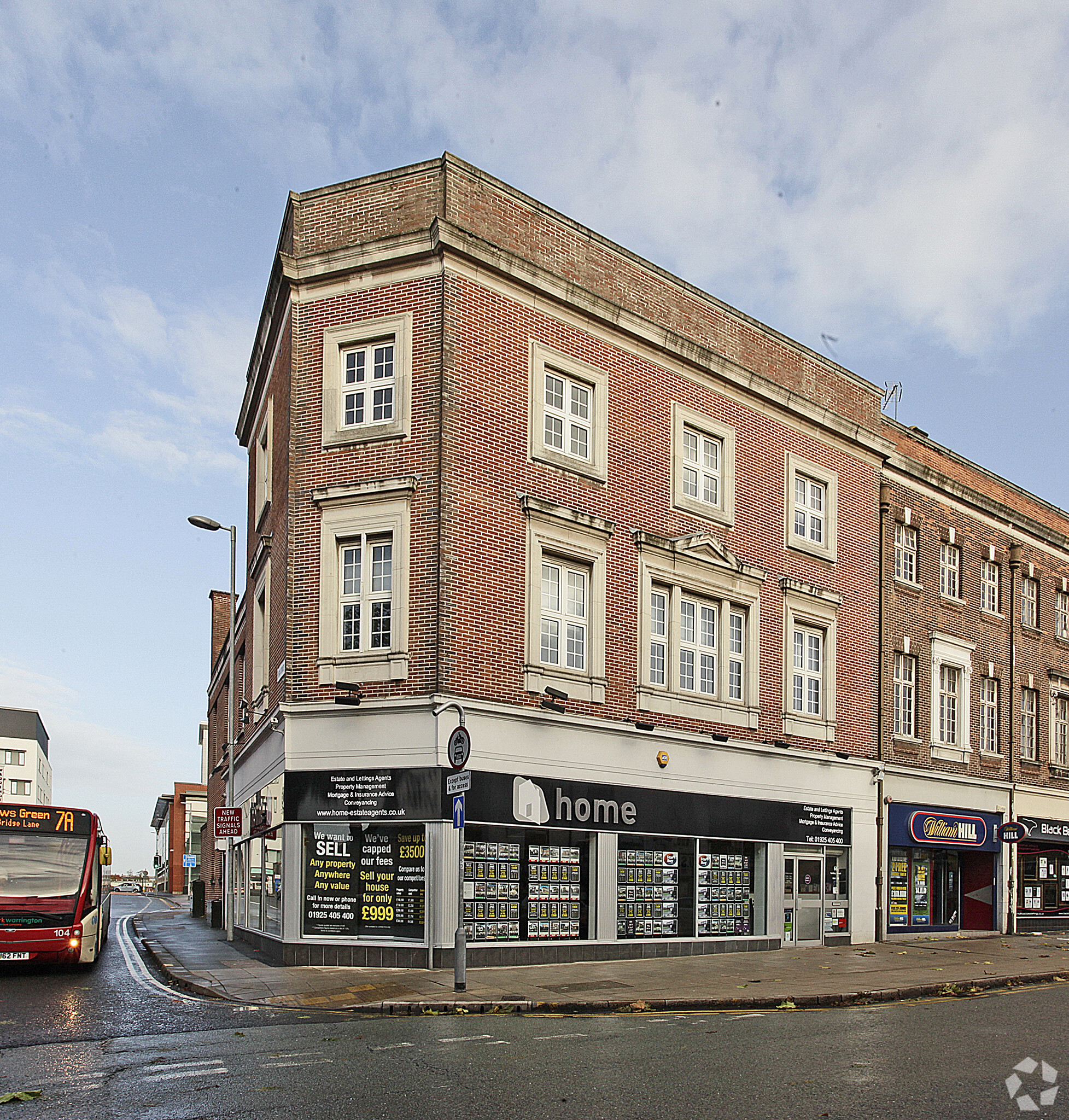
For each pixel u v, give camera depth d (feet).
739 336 80.02
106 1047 35.45
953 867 96.68
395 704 57.77
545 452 64.75
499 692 60.18
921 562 95.50
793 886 77.77
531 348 65.10
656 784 68.03
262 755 72.08
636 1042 36.29
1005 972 63.21
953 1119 25.50
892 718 89.35
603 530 67.10
